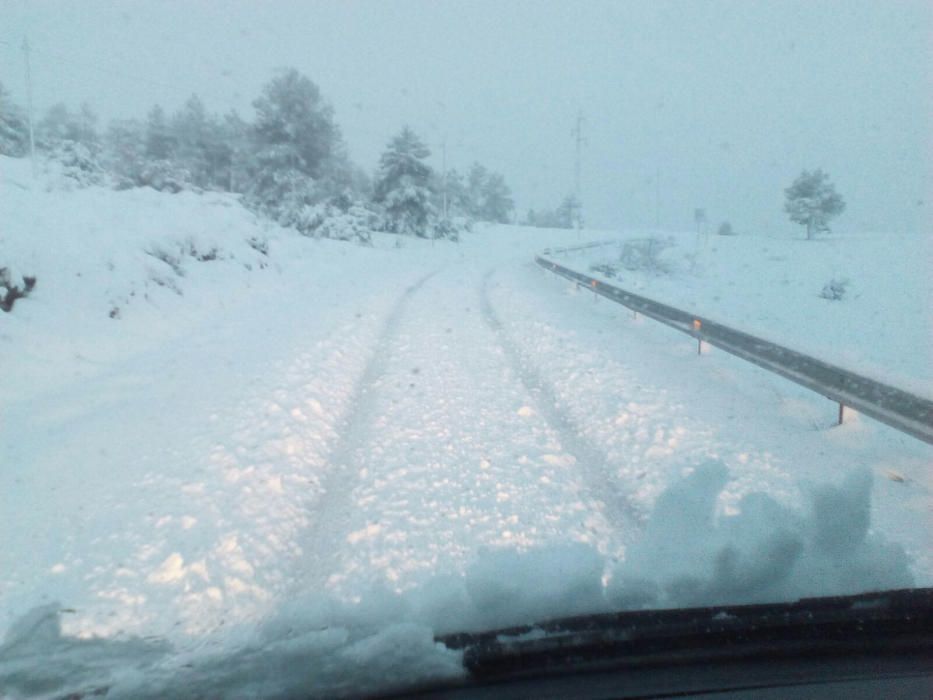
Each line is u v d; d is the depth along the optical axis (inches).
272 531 195.0
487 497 213.8
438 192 2502.5
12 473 244.7
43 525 202.4
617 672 118.7
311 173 1856.5
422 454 255.3
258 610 153.6
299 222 1598.2
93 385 362.6
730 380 372.5
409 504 209.6
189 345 463.5
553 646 118.1
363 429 289.9
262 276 764.0
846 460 246.4
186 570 172.9
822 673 119.3
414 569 167.5
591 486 224.5
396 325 559.2
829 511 152.9
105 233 562.6
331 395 340.5
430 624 123.8
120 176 1556.3
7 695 111.0
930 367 508.1
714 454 247.6
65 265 468.8
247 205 1651.1
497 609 124.4
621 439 269.6
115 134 2092.8
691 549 145.7
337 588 160.9
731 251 1713.8
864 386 258.8
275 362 402.9
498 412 311.0
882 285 1120.8
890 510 201.0
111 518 204.7
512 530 189.2
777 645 122.3
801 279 1217.4
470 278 1061.1
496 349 460.1
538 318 598.9
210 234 738.2
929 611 127.1
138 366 404.5
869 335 676.7
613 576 136.0
